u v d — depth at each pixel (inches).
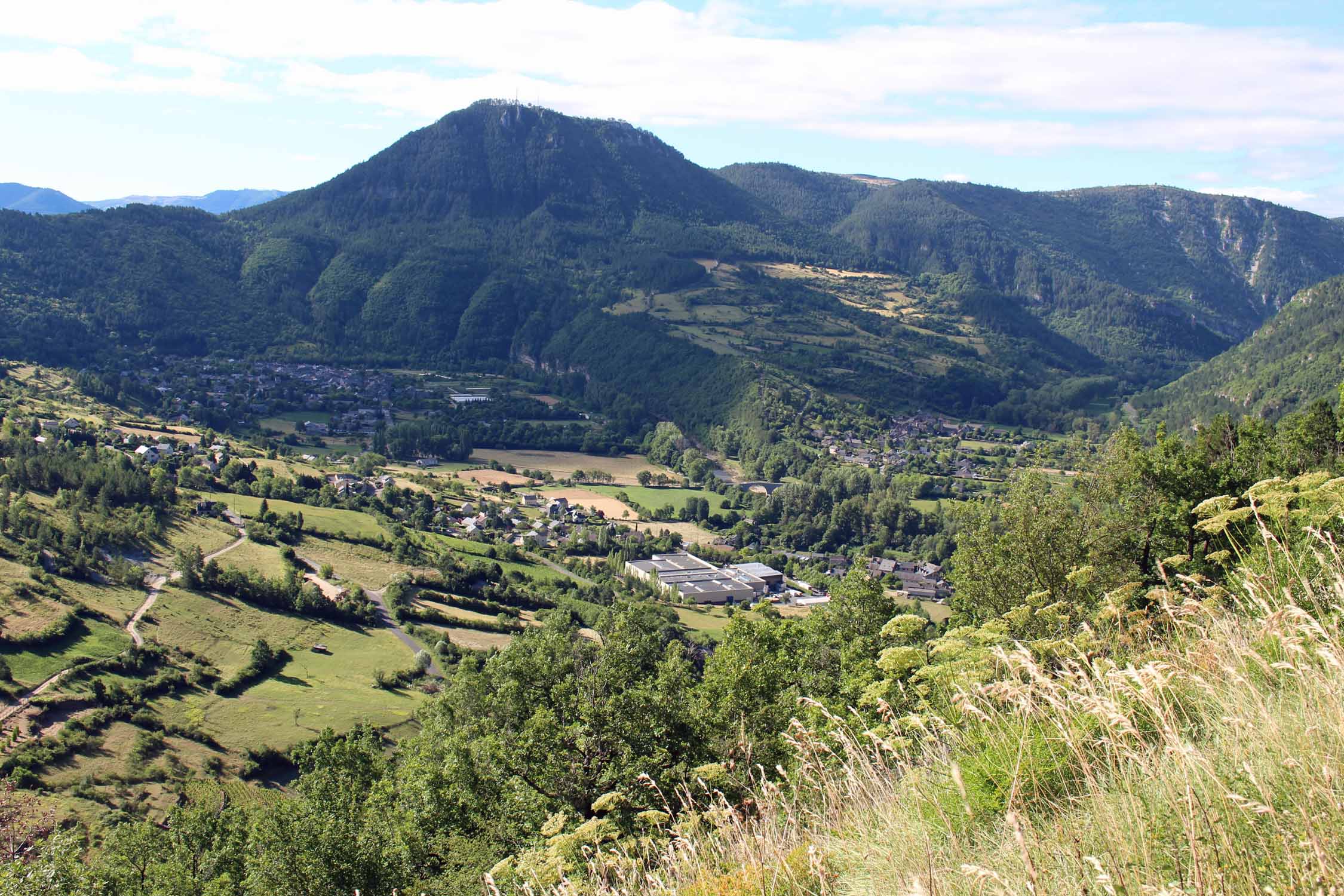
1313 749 191.2
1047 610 490.9
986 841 236.1
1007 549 873.5
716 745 733.9
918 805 265.3
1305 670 225.8
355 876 795.4
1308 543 311.7
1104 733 227.5
